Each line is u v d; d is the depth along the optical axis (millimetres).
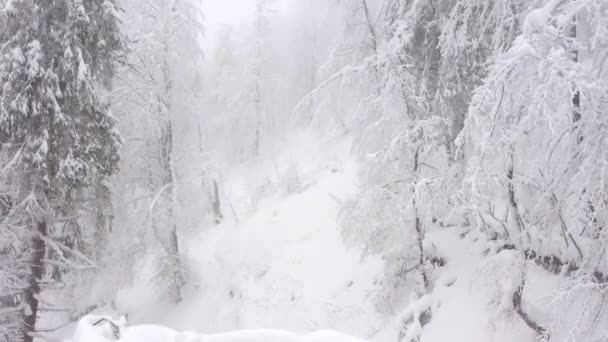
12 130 9234
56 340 10750
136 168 15859
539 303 7859
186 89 16469
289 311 13461
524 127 6953
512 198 8312
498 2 9789
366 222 10391
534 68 6574
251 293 15133
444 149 10086
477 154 7688
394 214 10094
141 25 15383
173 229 16188
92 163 10305
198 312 15750
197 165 17422
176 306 16375
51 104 9297
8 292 9992
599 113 6395
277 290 14508
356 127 12195
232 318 14625
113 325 4227
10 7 8805
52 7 9547
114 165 11469
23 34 9320
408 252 10359
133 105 15133
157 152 16188
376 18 12969
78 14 9359
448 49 10352
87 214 12031
